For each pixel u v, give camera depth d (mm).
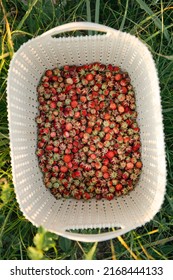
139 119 314
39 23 317
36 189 299
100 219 287
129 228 261
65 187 314
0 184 299
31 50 287
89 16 304
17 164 274
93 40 292
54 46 295
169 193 309
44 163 314
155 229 316
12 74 274
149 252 310
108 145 315
